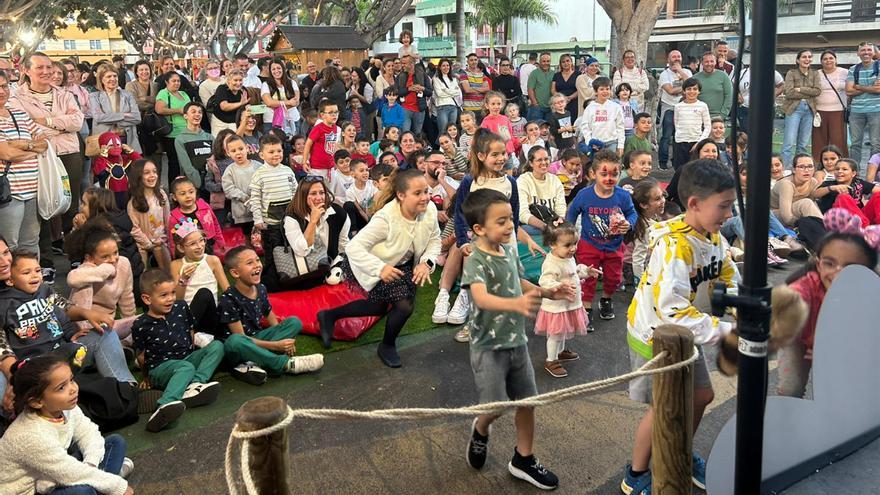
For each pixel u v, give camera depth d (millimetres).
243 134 7383
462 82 11609
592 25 31125
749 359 1727
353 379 4125
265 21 28969
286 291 5492
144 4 29141
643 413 3654
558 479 3068
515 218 4477
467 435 3467
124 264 4496
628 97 9672
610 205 4883
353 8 22078
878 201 5699
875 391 2156
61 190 5387
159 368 3857
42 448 2656
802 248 5875
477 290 2777
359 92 11578
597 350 4512
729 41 21031
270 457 1727
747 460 1783
